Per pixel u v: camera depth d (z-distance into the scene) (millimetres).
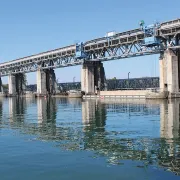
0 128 30734
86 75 129375
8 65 190750
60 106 72688
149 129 28438
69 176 13789
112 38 115000
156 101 80438
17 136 24938
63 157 17078
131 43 108938
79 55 129500
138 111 50594
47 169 14805
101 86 132250
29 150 19000
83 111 54250
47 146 20266
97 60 125688
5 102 104438
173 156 17031
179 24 89875
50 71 160500
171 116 40375
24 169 14852
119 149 19094
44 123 35406
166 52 94500
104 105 71188
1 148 19719
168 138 23094
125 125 32062
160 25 95875
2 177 13766
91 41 127188
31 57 167125
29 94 167875
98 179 13367
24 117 44125
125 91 108125
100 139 23016
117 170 14477
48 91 160375
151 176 13555
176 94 91750
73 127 31062
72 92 134500
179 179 13156
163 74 95562
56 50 149250
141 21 102000
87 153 18031
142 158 16656
